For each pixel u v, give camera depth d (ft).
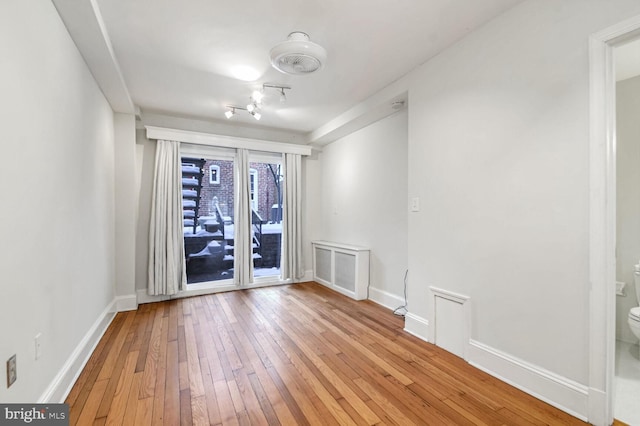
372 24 6.70
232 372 6.70
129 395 5.84
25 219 4.42
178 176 12.80
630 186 8.16
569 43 5.29
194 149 13.52
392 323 9.72
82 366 6.86
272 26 6.76
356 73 9.05
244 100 11.19
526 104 5.94
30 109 4.57
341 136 14.56
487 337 6.68
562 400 5.35
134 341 8.39
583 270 5.12
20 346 4.27
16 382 4.15
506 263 6.30
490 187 6.62
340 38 7.24
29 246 4.54
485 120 6.73
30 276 4.57
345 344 8.14
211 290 13.51
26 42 4.44
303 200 16.20
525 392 5.90
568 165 5.31
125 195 11.22
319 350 7.79
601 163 4.89
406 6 6.11
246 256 14.15
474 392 5.94
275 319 10.14
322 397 5.78
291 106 11.82
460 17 6.48
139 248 12.30
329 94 10.65
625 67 7.64
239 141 13.98
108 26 6.66
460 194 7.31
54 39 5.47
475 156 6.95
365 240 13.01
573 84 5.24
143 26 6.70
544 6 5.64
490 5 6.11
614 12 4.74
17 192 4.20
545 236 5.64
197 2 5.96
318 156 16.60
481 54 6.80
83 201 7.20
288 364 7.06
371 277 12.57
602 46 4.88
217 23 6.64
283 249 15.29
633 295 8.07
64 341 5.94
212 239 14.17
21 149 4.30
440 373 6.64
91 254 7.92
